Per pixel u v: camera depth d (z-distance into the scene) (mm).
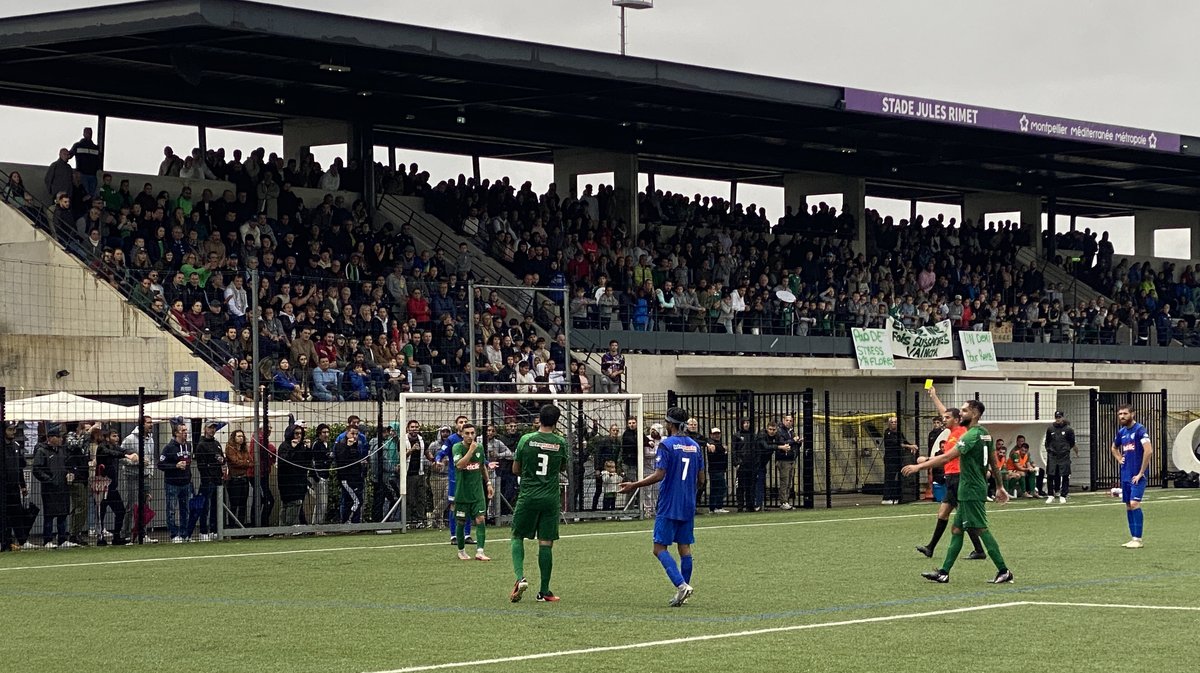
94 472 24094
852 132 44000
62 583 18266
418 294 34094
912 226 50688
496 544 23328
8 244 30641
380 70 32781
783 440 31750
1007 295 50344
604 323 38156
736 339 40188
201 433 25734
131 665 11930
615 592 16672
